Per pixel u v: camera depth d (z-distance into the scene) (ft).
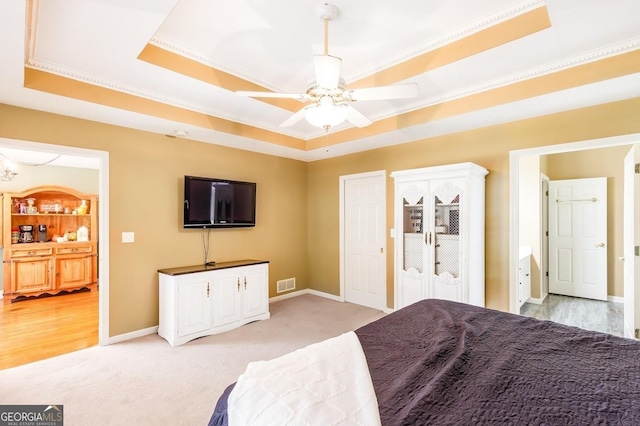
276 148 14.06
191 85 8.82
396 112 11.06
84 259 17.52
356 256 15.10
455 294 10.11
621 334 11.52
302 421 3.04
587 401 3.47
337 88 6.41
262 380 3.73
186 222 11.86
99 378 8.11
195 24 7.02
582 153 16.75
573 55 7.29
